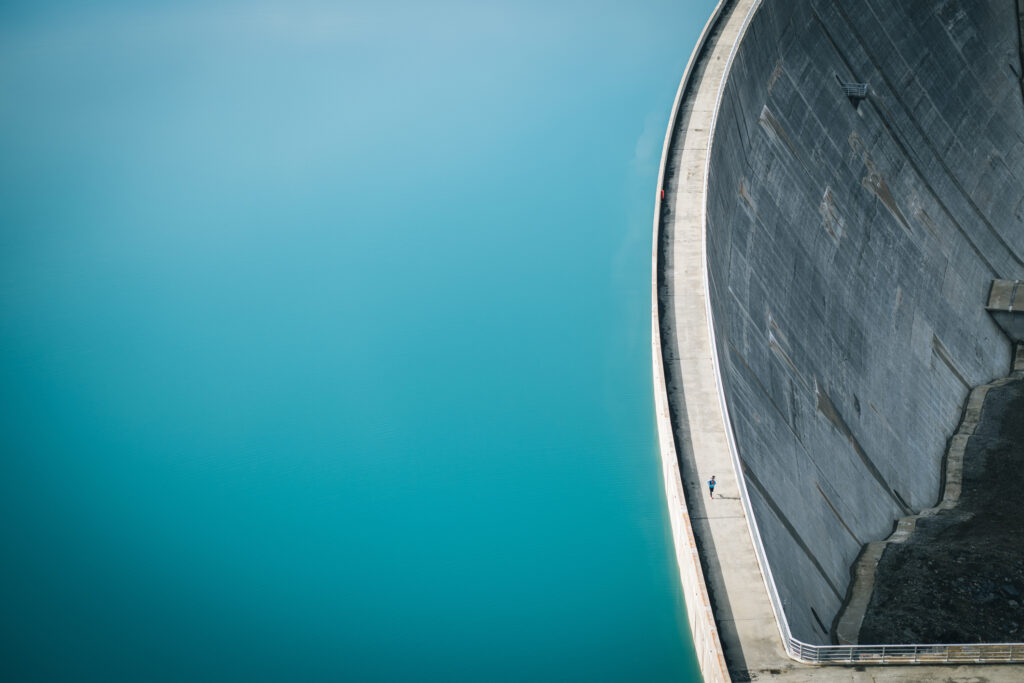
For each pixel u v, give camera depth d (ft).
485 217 213.05
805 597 128.88
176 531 142.41
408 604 129.80
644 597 128.88
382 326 183.11
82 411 166.20
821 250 201.57
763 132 199.31
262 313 188.65
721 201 171.32
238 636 126.21
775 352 168.35
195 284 197.67
